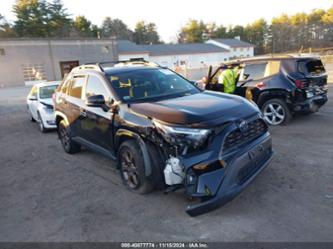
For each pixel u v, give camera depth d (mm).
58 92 6098
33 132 8555
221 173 3070
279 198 3578
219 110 3439
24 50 31125
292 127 6680
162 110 3500
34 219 3549
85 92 4930
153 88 4480
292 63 6660
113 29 93000
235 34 92125
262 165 3674
